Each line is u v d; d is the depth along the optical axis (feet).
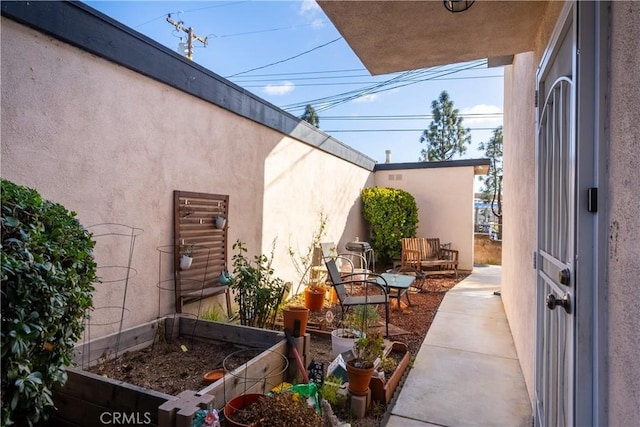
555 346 5.39
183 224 10.37
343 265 19.93
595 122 3.82
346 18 7.68
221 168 12.01
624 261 3.15
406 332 12.33
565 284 4.52
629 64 3.12
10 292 4.46
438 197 27.20
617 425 3.21
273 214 15.11
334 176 21.48
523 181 9.95
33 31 6.82
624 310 3.12
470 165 26.21
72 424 6.01
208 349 8.93
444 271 23.11
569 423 4.21
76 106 7.61
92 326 8.02
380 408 7.59
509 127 14.29
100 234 8.14
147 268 9.37
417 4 7.09
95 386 5.87
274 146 15.15
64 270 5.40
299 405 5.58
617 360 3.25
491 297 17.70
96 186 8.05
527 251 9.02
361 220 26.11
